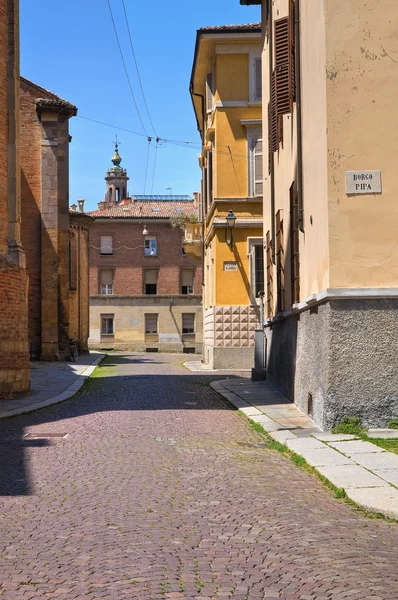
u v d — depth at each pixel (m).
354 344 11.86
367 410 11.82
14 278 18.53
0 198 18.58
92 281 73.38
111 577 5.17
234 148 30.72
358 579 5.07
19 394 18.75
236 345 30.64
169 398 18.34
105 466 9.45
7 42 19.11
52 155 36.72
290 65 16.12
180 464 9.60
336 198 12.02
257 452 10.52
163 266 73.62
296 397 15.77
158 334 72.81
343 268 11.94
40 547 5.93
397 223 11.97
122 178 115.56
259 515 6.96
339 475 8.50
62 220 36.91
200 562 5.50
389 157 12.02
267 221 22.92
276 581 5.05
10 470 9.19
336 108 12.09
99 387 22.41
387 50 12.10
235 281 30.70
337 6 12.17
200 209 39.75
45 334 36.25
